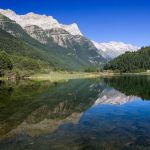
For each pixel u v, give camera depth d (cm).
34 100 7019
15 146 2902
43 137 3234
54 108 5619
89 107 5788
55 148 2830
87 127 3734
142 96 7869
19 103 6400
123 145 2914
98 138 3172
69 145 2922
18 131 3544
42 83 14825
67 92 9356
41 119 4362
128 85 12638
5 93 8919
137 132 3441
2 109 5466
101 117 4522
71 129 3625
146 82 14862
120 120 4241
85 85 13100
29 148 2836
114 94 8619
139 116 4609
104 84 13738
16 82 15888
